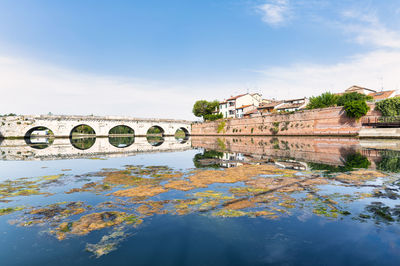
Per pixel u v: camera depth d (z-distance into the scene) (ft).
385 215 20.97
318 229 18.31
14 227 19.39
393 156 57.72
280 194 27.86
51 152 87.45
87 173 43.37
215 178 37.58
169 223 19.81
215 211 22.47
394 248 15.38
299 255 14.71
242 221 20.01
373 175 37.47
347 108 121.60
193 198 26.73
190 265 13.75
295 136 153.89
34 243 16.70
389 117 108.88
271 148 88.74
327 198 25.98
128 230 18.62
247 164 51.90
